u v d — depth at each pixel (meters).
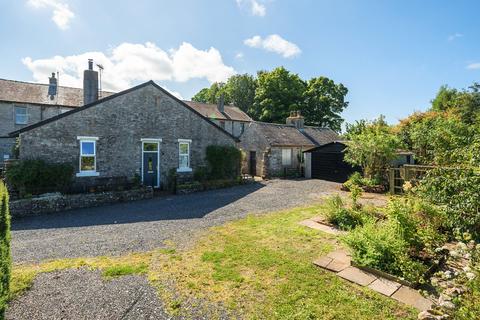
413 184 12.22
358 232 6.29
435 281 4.54
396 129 23.98
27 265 6.08
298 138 26.92
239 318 4.16
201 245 7.17
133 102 16.20
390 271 5.30
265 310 4.33
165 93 17.42
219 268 5.78
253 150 25.78
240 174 20.83
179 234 8.14
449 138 14.52
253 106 47.88
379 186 14.94
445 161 10.51
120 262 6.19
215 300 4.62
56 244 7.43
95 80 18.98
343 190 16.16
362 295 4.68
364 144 15.80
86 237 8.02
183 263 6.08
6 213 4.39
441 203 7.13
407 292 4.72
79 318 4.20
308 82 47.25
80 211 11.57
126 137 15.96
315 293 4.75
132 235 8.12
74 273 5.66
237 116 39.56
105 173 15.26
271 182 20.55
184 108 18.28
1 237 4.11
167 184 17.50
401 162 18.56
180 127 18.09
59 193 12.72
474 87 27.75
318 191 16.05
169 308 4.42
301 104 44.81
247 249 6.79
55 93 26.22
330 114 46.31
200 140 19.05
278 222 9.14
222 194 15.34
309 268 5.69
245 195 14.86
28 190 12.74
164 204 12.77
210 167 19.44
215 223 9.27
